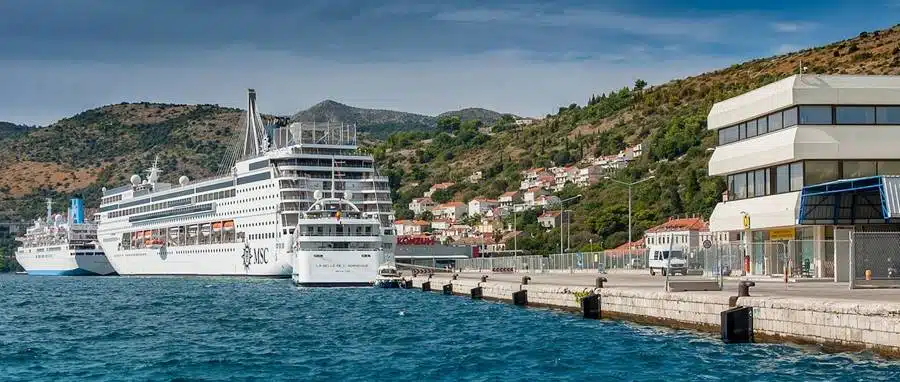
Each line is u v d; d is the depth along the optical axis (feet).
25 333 208.44
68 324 231.50
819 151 214.28
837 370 117.29
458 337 178.70
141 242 649.20
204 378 136.98
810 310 130.62
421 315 230.07
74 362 157.79
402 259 626.64
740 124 246.47
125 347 177.17
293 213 492.54
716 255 206.28
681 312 163.73
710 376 121.39
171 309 279.28
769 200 231.09
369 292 350.23
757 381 115.85
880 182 182.80
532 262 414.82
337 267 391.86
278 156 510.17
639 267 359.87
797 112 216.95
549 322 195.62
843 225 213.46
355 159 516.73
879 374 113.19
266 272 503.61
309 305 281.74
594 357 142.72
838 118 217.15
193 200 585.63
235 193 540.11
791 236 227.40
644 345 150.00
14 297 375.66
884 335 117.80
